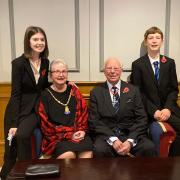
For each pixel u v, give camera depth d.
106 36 2.77
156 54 2.69
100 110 2.51
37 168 1.72
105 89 2.54
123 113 2.50
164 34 2.78
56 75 2.46
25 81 2.54
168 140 2.35
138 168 1.80
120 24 2.75
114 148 2.34
